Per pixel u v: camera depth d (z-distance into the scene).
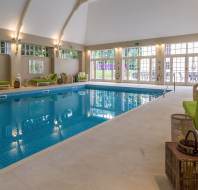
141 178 2.40
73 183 2.31
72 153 3.10
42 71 15.64
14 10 12.08
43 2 12.74
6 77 13.41
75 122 6.37
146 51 16.00
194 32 13.69
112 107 8.62
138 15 14.25
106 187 2.22
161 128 4.29
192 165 1.92
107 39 16.94
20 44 13.67
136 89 12.99
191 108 3.88
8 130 5.53
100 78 18.27
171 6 12.98
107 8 14.75
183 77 14.82
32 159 2.91
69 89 13.84
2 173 2.53
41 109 8.16
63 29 15.49
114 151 3.16
